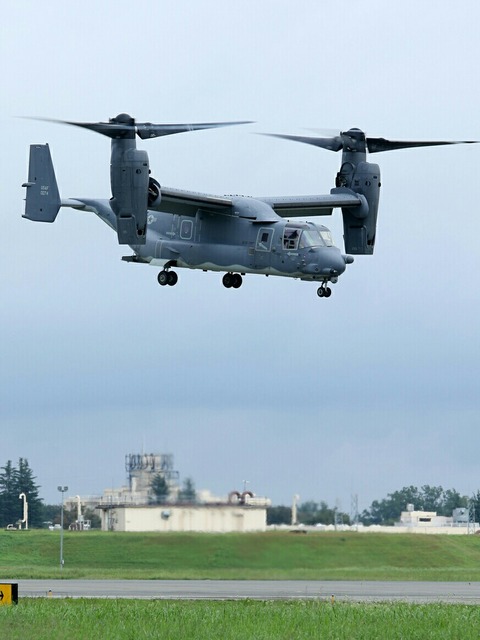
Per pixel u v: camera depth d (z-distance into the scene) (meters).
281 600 116.31
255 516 133.12
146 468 130.88
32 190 162.12
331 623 93.50
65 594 125.19
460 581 145.50
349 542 141.00
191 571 134.25
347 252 162.50
